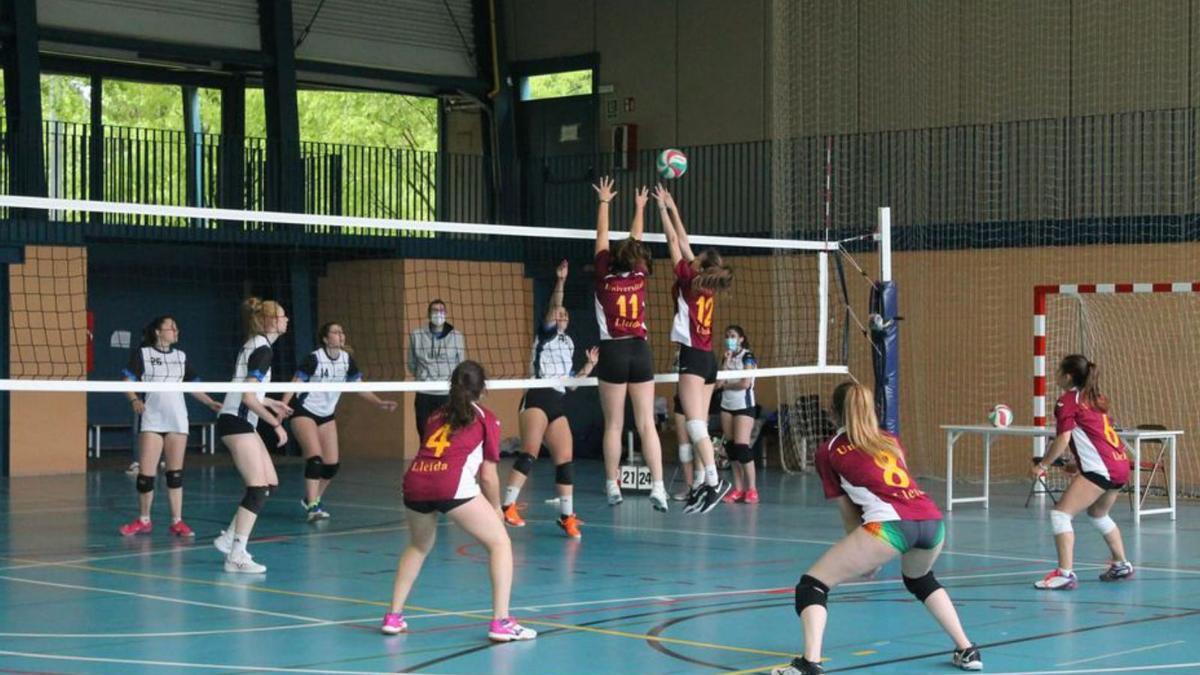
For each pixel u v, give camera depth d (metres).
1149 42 18.05
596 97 23.19
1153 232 17.61
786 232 20.47
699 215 22.03
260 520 14.18
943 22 19.61
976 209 19.19
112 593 9.68
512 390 22.80
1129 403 17.81
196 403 22.75
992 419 15.03
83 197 19.86
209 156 20.84
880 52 20.09
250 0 21.48
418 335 14.97
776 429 20.19
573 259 22.97
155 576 10.47
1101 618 8.67
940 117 19.66
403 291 21.86
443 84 23.25
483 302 22.61
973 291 19.05
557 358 13.15
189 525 13.79
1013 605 9.16
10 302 18.69
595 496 16.55
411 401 22.08
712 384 12.29
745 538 12.63
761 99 21.48
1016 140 18.94
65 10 20.02
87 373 19.75
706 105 22.03
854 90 20.28
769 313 20.83
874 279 19.81
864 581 10.06
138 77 21.39
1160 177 17.80
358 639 8.02
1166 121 17.73
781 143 20.52
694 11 22.17
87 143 20.27
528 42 23.94
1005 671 7.15
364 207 22.39
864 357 19.97
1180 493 16.66
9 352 18.72
